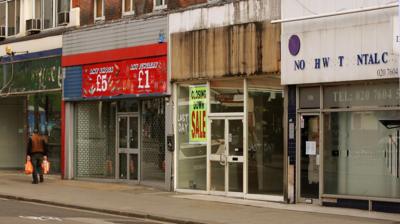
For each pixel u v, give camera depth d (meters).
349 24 15.45
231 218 14.42
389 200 15.05
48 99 25.62
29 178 24.75
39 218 14.30
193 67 19.20
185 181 19.89
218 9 18.48
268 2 17.17
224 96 18.73
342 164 16.08
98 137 23.53
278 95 17.34
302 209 15.80
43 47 25.44
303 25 16.36
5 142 29.45
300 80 16.42
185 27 19.45
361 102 15.67
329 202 16.19
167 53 20.05
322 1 16.02
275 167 17.41
